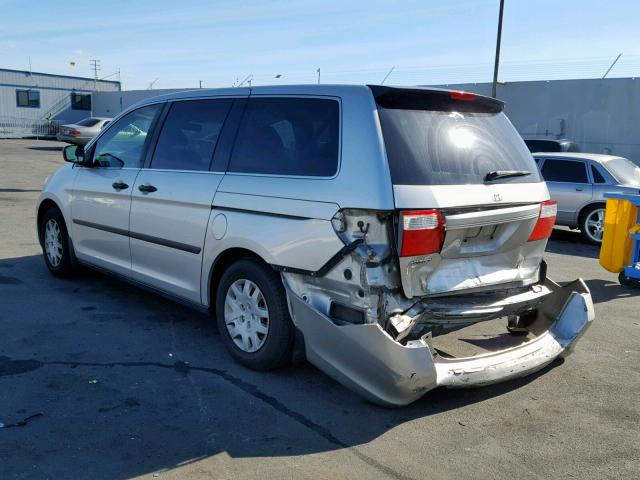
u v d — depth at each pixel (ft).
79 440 11.19
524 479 10.58
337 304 12.54
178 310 18.88
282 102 14.39
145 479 10.13
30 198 43.09
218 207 14.82
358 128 12.57
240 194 14.30
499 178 13.41
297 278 13.17
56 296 19.80
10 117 145.07
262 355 14.06
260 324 14.20
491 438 11.93
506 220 13.30
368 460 10.98
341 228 12.31
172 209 16.10
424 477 10.53
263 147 14.42
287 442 11.46
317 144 13.25
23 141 129.18
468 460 11.11
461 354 15.21
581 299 14.71
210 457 10.85
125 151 18.44
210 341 16.37
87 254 19.90
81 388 13.26
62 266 21.29
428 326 12.67
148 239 17.03
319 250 12.62
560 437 12.06
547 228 14.57
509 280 13.83
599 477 10.71
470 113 13.88
